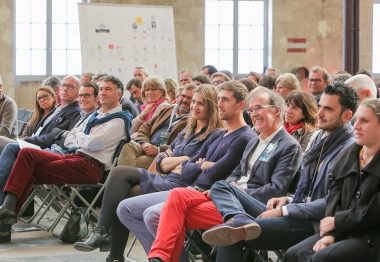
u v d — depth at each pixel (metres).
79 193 7.66
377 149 4.38
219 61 16.39
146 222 5.40
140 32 12.56
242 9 16.45
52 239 7.38
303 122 6.09
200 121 6.23
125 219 5.64
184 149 6.21
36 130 8.82
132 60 12.51
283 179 5.25
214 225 5.09
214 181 5.75
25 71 15.32
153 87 8.20
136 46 12.53
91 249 5.92
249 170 5.52
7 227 7.23
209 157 5.93
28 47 15.34
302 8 16.12
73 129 7.59
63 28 15.52
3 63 14.94
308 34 16.16
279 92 7.83
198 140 6.15
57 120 8.24
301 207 4.80
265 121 5.43
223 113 5.84
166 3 15.48
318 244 4.40
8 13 14.94
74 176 7.07
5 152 7.46
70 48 15.57
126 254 6.77
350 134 4.88
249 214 5.09
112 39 12.41
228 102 5.83
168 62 12.70
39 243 7.20
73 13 15.55
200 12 15.69
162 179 6.06
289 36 16.11
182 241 5.12
